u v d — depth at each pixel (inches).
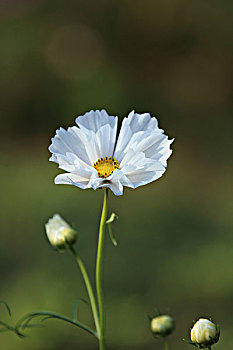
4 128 117.3
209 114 122.6
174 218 71.9
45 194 78.8
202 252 59.7
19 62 121.7
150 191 81.4
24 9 126.2
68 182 25.5
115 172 25.3
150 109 124.0
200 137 113.3
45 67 122.3
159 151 25.8
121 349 46.2
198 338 25.8
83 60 124.2
